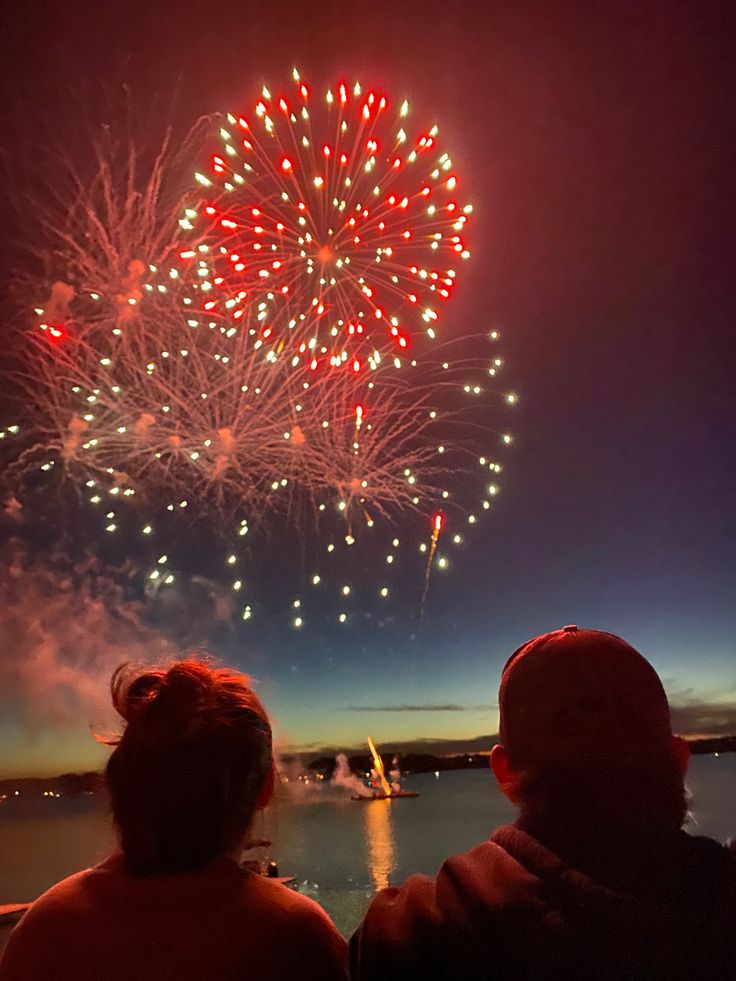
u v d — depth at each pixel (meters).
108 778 1.46
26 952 1.35
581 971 1.12
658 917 1.13
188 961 1.31
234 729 1.44
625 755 1.26
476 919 1.21
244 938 1.34
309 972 1.37
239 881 1.41
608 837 1.22
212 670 1.57
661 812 1.24
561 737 1.28
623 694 1.30
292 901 1.42
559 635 1.40
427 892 1.34
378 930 1.30
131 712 1.48
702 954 1.10
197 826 1.40
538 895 1.19
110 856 1.49
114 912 1.36
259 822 1.55
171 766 1.40
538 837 1.26
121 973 1.30
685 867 1.19
